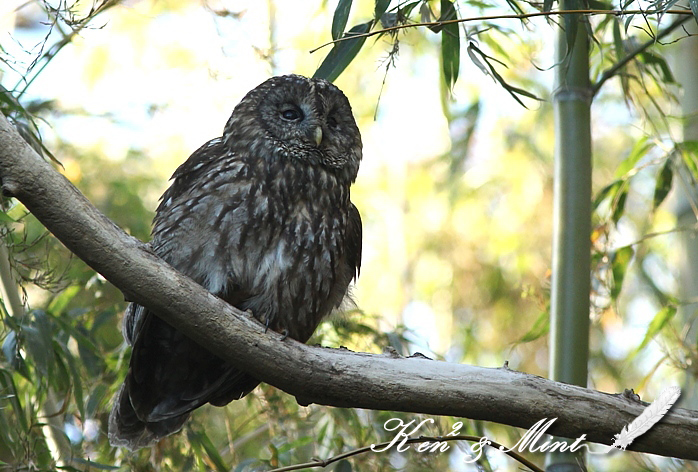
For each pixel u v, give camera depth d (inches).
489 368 277.3
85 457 406.9
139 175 629.0
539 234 741.3
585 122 358.9
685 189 432.8
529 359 736.3
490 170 757.9
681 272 465.1
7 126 261.6
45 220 266.8
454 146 685.9
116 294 469.1
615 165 764.0
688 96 466.6
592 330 668.7
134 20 634.8
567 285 346.9
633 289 644.7
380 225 820.6
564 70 362.3
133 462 421.1
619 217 432.5
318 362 282.2
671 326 419.5
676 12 279.0
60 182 265.4
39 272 404.2
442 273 779.4
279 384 287.9
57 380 404.2
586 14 316.2
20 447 374.3
